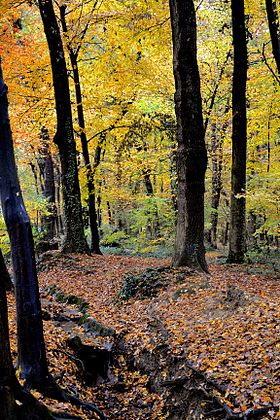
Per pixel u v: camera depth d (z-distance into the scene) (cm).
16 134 1638
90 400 652
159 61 1791
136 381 741
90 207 1859
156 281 1086
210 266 1452
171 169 2052
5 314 351
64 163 1619
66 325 946
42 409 387
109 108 1739
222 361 622
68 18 1727
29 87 1634
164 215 2208
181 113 1123
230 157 2367
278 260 1656
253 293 888
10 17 1455
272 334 655
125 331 892
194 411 568
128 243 2555
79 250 1648
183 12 1084
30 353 498
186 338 745
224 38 1881
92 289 1236
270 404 489
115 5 1633
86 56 1942
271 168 1850
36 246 1914
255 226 2292
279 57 1302
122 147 1964
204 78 1962
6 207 468
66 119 1586
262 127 1855
